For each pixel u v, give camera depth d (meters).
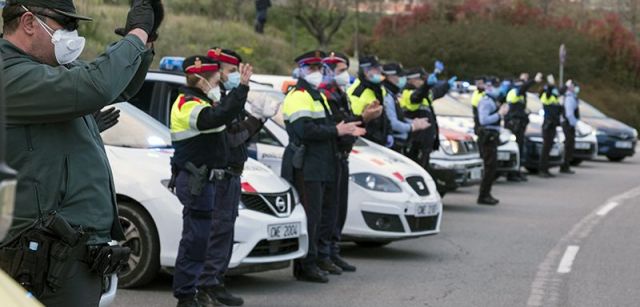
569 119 36.66
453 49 69.94
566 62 75.38
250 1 63.66
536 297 14.14
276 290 14.31
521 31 75.19
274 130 17.06
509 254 18.05
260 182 13.84
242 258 13.31
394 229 16.95
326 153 14.73
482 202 26.11
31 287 6.89
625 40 81.00
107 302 8.88
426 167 22.38
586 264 17.08
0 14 7.11
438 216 17.77
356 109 18.09
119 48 6.93
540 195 28.77
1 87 3.81
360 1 76.69
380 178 17.00
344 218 16.03
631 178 35.59
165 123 15.76
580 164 42.09
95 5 40.03
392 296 14.05
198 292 12.65
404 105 22.23
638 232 21.30
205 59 11.87
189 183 11.71
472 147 25.78
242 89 11.45
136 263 13.24
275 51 52.97
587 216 23.94
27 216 6.84
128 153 13.67
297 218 14.16
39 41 6.82
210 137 11.74
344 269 16.06
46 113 6.68
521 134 33.53
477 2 79.19
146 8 7.21
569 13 97.19
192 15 54.53
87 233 6.99
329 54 15.81
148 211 13.12
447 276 15.76
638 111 75.25
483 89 26.66
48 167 6.87
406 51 70.44
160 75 15.99
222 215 12.59
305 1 62.25
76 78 6.65
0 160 3.70
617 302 13.89
